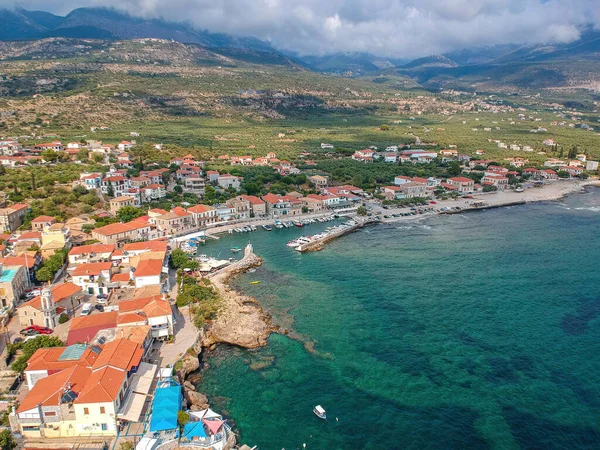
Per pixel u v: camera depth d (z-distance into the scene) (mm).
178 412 77812
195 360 97938
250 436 79250
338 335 112750
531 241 190000
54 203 194625
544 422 82812
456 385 93312
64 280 134250
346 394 90625
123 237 170500
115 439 74062
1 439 69812
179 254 152625
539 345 107875
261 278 149375
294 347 107188
